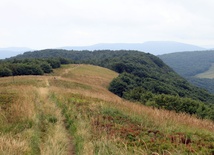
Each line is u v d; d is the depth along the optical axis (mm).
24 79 42625
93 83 63812
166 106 29969
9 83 34750
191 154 6395
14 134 7043
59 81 42844
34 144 6586
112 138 7227
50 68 74000
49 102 14070
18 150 5695
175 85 75188
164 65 131500
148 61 116250
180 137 7773
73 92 21906
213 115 25422
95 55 155500
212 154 6562
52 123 9086
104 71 85625
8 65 65250
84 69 81000
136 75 84188
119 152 6027
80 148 6531
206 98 68250
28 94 15906
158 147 6766
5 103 11594
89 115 10477
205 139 8102
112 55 143750
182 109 29047
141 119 10422
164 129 8969
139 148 6395
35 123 8453
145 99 41094
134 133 8055
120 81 62031
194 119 12352
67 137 8031
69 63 103688
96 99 16812
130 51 157125
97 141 6832
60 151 6195
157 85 63500
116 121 9836
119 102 16234
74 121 9438
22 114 8922
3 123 7891
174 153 6141
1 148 5594
